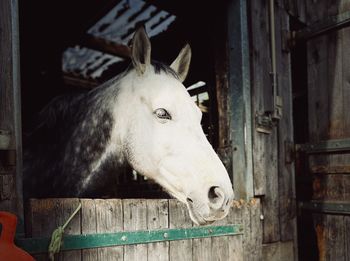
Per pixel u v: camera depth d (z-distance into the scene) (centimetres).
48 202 100
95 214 109
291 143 200
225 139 174
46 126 150
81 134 141
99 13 275
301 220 259
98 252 109
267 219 174
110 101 136
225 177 106
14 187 93
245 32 171
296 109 325
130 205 118
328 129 198
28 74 323
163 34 284
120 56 352
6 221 78
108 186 143
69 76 376
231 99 172
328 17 196
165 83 124
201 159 110
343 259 187
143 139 123
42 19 285
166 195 202
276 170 185
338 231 189
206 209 103
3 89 93
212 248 141
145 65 129
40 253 97
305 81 306
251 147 167
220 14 182
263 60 183
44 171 147
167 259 126
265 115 181
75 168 140
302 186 250
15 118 94
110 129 134
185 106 120
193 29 257
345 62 190
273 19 191
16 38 98
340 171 187
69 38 314
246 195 162
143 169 126
